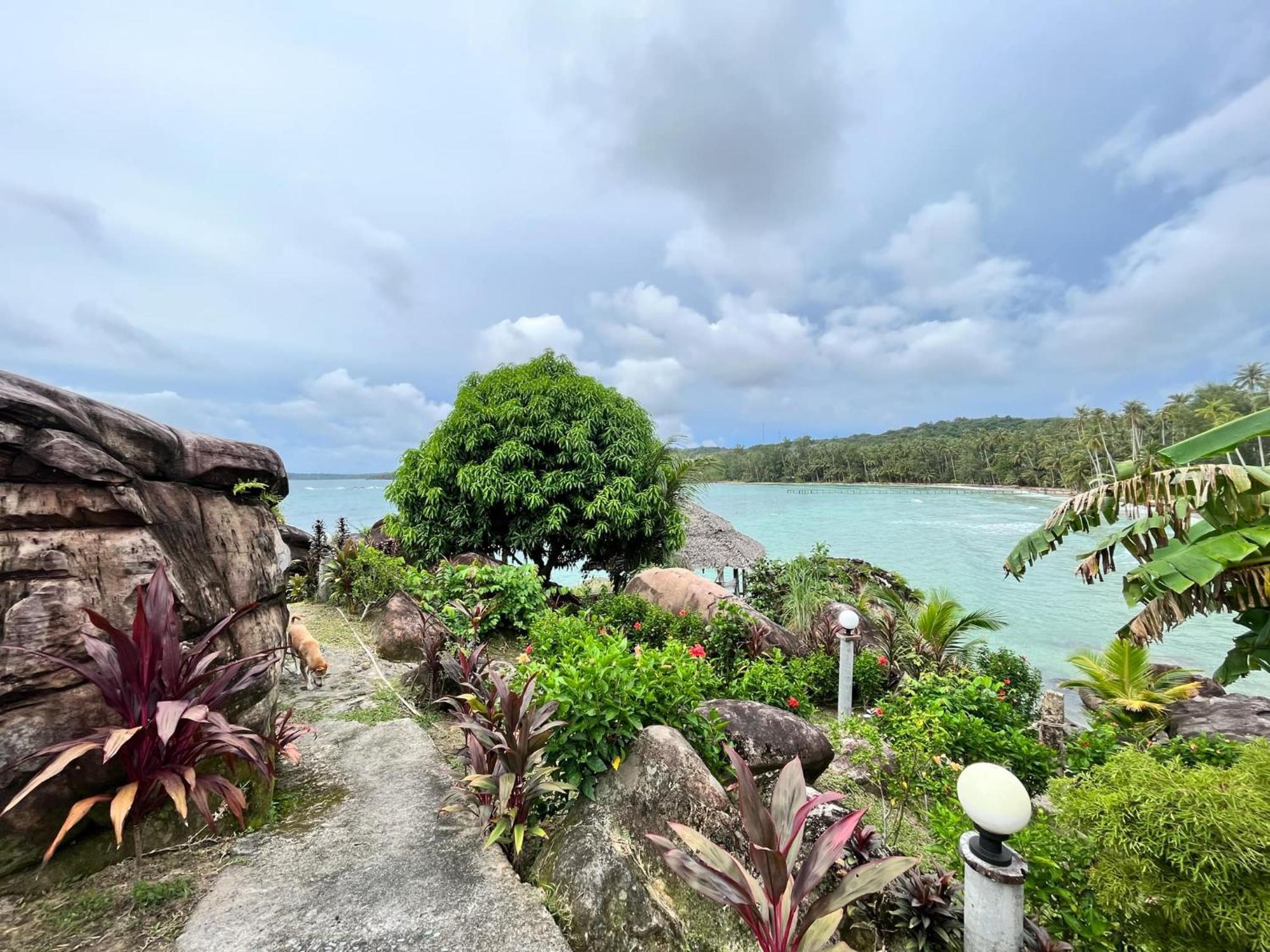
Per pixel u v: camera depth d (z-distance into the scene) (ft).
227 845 8.73
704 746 11.80
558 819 10.27
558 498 33.09
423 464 32.37
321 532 32.63
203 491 11.06
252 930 7.01
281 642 12.18
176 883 7.68
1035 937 8.15
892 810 14.26
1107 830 7.45
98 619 7.10
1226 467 13.79
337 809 10.12
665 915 8.08
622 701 10.84
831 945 6.24
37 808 7.30
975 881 7.32
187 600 9.55
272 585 12.35
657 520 34.96
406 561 33.01
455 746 13.47
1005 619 45.65
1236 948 6.47
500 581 25.49
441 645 16.76
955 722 15.74
